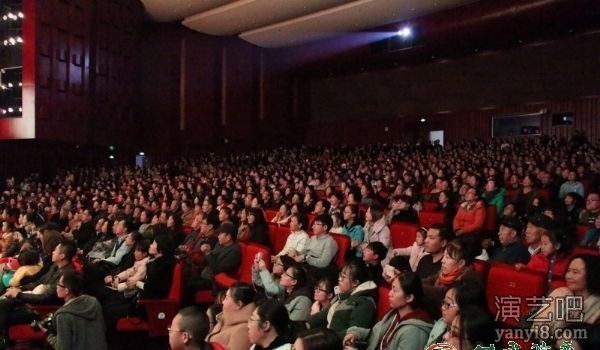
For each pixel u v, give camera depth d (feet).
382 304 10.91
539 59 57.06
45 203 38.24
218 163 61.46
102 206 32.76
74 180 50.75
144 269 16.93
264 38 62.08
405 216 21.13
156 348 15.80
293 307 12.48
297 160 59.93
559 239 12.01
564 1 44.09
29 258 18.22
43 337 15.14
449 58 63.41
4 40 45.19
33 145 53.06
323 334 6.93
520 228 14.14
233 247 18.28
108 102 53.78
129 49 57.36
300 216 18.98
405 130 67.10
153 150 63.10
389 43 60.44
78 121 49.11
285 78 73.05
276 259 15.20
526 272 10.81
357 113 71.15
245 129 69.56
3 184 50.52
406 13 52.49
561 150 43.88
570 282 8.79
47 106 45.09
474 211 20.27
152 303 15.80
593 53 53.52
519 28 50.01
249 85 70.03
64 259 16.33
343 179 38.52
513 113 58.90
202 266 20.16
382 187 32.58
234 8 53.88
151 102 63.36
